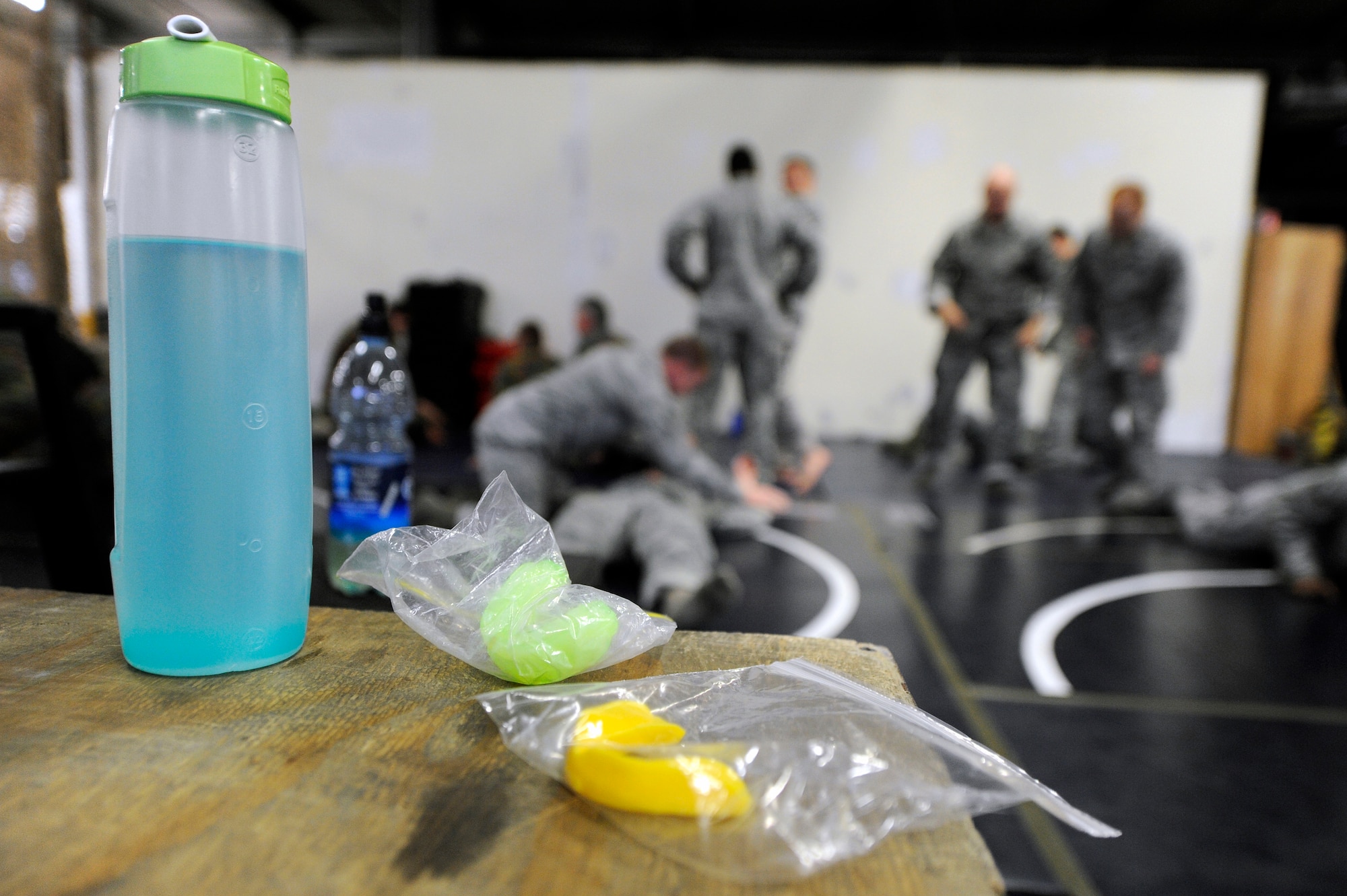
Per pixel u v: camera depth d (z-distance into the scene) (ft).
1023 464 17.48
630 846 1.03
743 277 14.29
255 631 1.54
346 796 1.13
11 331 3.15
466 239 20.92
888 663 1.65
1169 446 20.77
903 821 1.06
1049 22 23.50
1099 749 5.24
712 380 14.79
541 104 20.44
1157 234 14.65
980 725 5.56
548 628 1.50
